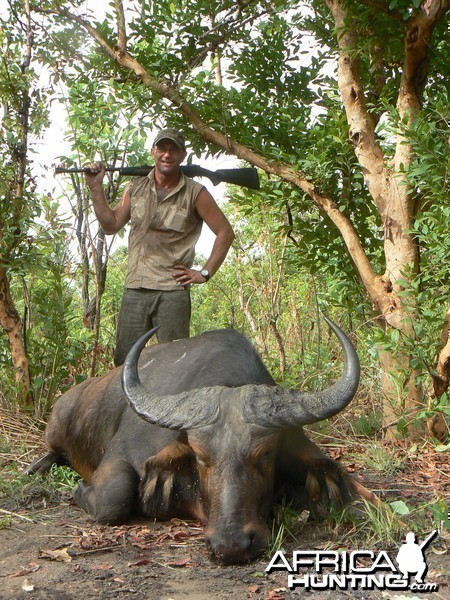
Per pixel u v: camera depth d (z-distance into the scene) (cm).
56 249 812
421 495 531
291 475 462
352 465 608
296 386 762
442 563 404
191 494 455
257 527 395
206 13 767
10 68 772
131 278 641
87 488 498
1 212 729
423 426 672
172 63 759
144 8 756
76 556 412
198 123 743
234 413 411
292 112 738
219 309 1187
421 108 686
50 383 742
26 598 351
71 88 791
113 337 874
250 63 785
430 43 675
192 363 519
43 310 751
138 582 374
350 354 434
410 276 663
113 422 532
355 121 702
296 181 725
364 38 700
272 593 358
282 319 1030
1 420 711
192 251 643
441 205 638
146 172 645
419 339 665
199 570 390
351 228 715
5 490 529
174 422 416
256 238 1027
